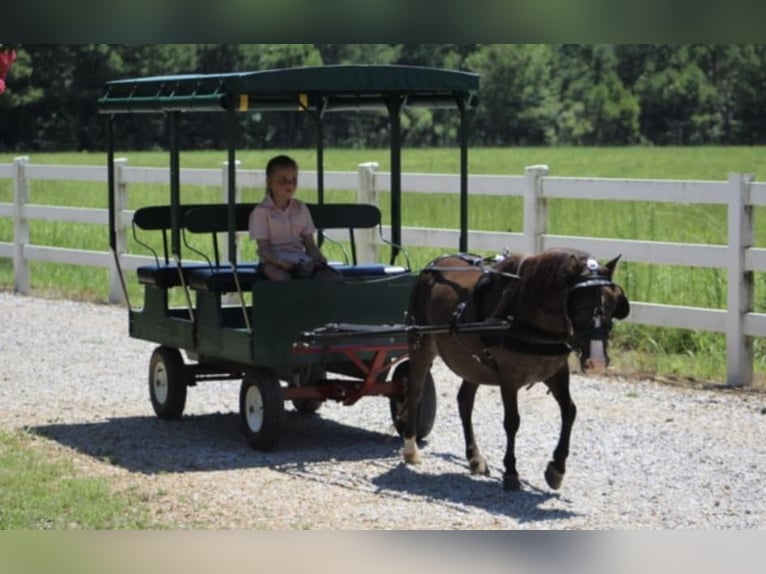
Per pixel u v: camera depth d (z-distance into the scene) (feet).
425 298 30.78
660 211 76.38
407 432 31.60
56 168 62.13
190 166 142.10
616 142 233.35
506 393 28.17
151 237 72.69
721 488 28.94
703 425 35.40
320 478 30.09
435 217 81.51
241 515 26.81
